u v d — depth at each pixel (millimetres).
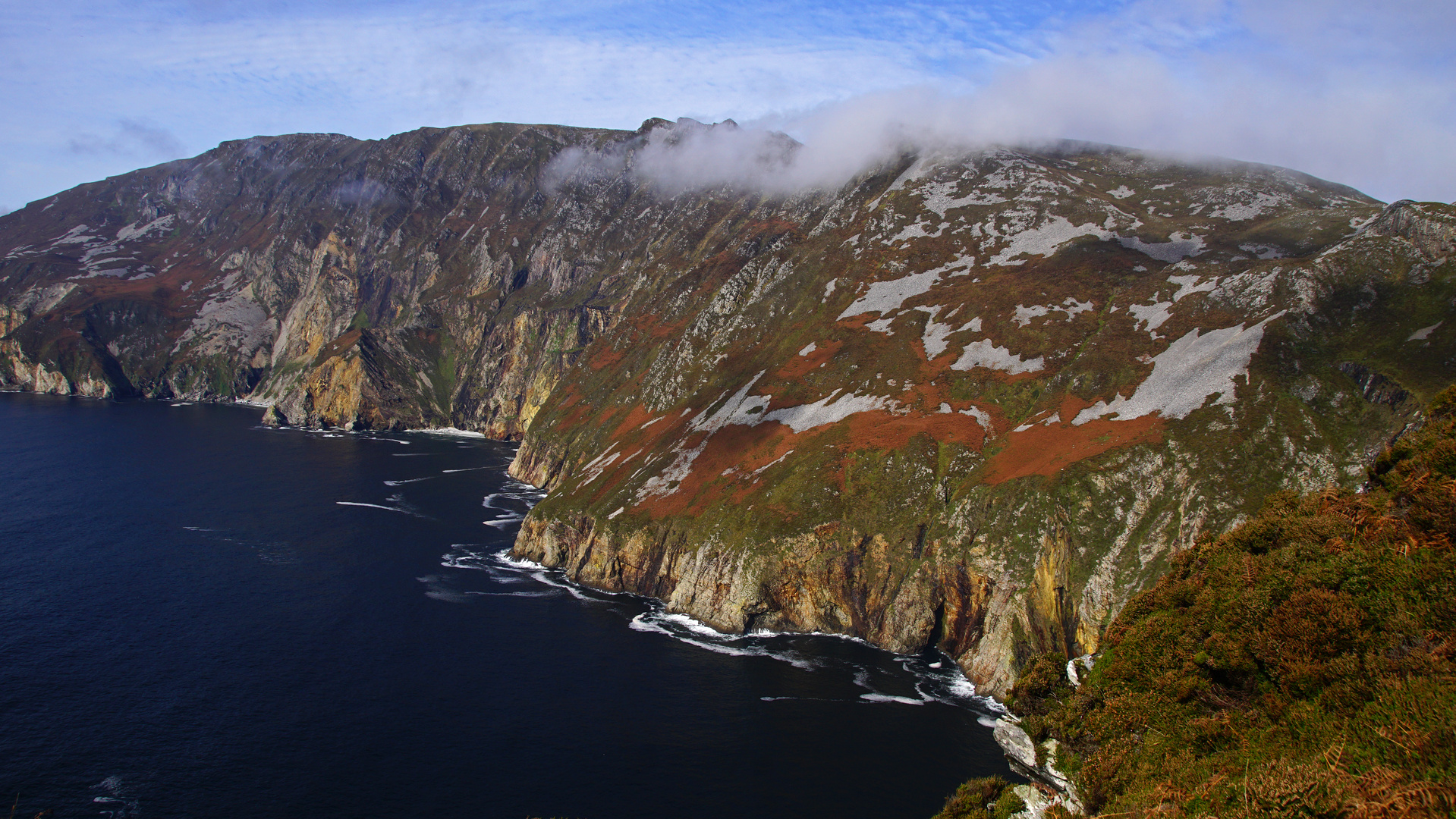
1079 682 36469
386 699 76062
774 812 58781
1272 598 30031
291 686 78125
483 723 72000
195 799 59469
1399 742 20156
